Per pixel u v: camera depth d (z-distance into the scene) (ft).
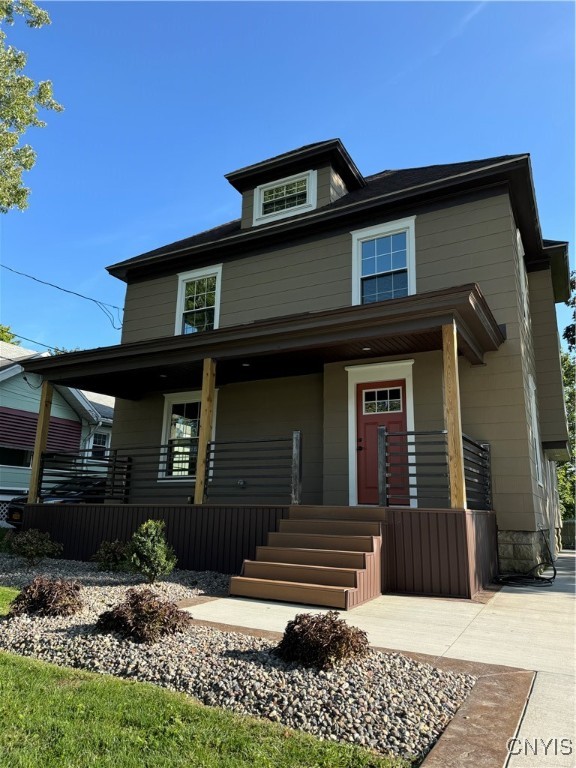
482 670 11.74
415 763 7.80
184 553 27.94
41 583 17.10
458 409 22.34
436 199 31.55
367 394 31.27
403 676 10.94
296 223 35.40
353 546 21.47
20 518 41.52
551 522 44.39
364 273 33.53
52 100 39.01
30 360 35.81
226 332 28.55
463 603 19.71
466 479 23.43
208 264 40.47
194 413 39.52
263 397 35.99
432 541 21.79
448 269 30.45
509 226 29.27
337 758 7.91
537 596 21.43
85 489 36.55
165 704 9.82
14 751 8.08
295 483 25.49
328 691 10.11
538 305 39.75
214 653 12.49
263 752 8.09
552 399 38.34
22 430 54.95
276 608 18.52
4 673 11.44
